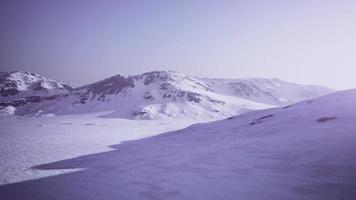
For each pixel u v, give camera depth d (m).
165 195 11.54
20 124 102.75
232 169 15.10
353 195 9.22
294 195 9.99
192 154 22.48
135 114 153.75
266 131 28.50
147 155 25.08
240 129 36.00
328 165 12.73
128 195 11.99
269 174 13.07
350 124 20.59
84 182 15.12
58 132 65.56
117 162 21.88
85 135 56.94
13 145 37.88
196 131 47.78
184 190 12.02
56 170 19.38
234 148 22.19
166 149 29.00
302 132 22.45
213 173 14.68
